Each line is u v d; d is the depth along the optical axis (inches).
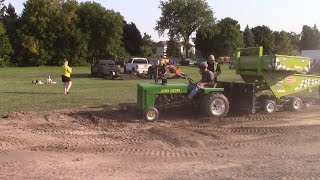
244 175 275.3
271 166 296.0
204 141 386.9
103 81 1334.9
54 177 270.2
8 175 273.6
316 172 280.5
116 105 619.2
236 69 596.7
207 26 3762.3
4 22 3080.7
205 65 533.0
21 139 386.0
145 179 268.2
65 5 3090.6
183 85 511.5
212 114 509.4
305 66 552.7
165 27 3801.7
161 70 1395.2
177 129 441.4
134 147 360.8
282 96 567.2
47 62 3110.2
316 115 532.4
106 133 422.9
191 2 3693.4
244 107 543.2
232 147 360.8
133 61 1676.9
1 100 693.9
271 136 404.5
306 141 378.6
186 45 3863.2
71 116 518.3
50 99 709.3
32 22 3014.3
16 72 2137.1
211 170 287.9
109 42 3265.3
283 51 4384.8
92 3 3216.0
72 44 3144.7
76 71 2249.0
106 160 315.3
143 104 495.8
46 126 452.1
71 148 354.0
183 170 288.5
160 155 332.2
